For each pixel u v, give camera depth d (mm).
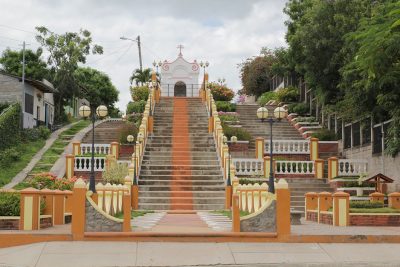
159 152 33688
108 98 73188
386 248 14961
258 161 31344
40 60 52156
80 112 19672
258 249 14562
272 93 52875
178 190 29156
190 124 38844
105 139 41375
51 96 52188
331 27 34344
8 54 52156
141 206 27500
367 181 25500
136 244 14820
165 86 58500
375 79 25422
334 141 37062
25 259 13602
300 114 44406
